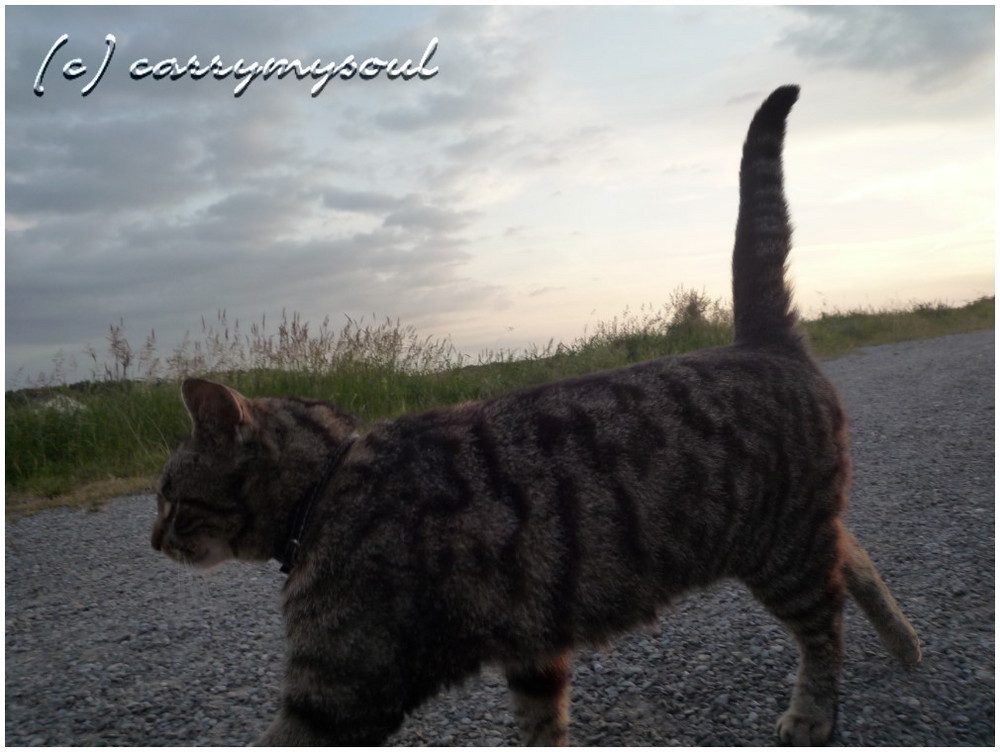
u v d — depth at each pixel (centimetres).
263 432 54
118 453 156
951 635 70
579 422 54
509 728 61
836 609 61
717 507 56
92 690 68
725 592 83
